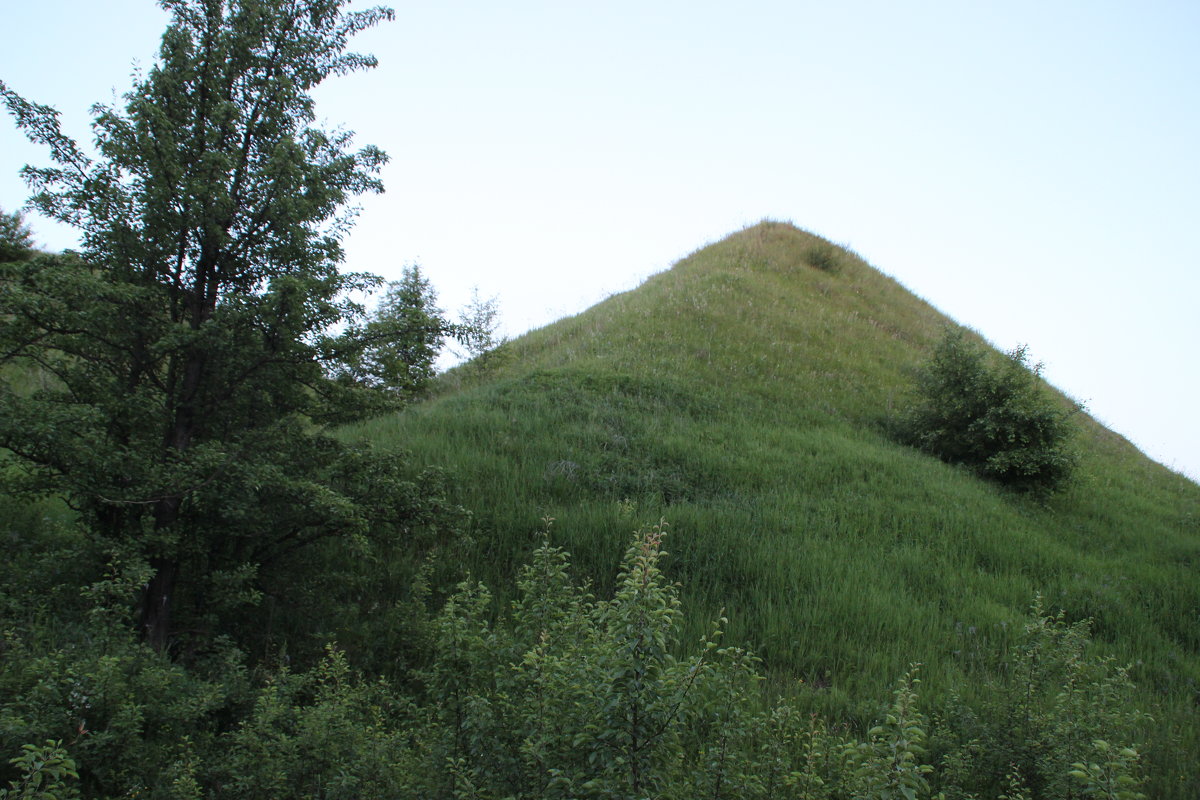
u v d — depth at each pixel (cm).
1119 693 607
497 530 927
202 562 672
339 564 818
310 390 776
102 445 574
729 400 1670
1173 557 1355
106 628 502
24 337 600
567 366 1725
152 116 616
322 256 708
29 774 326
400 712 584
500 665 452
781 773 432
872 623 841
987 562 1121
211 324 620
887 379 2106
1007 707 567
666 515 1030
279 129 711
